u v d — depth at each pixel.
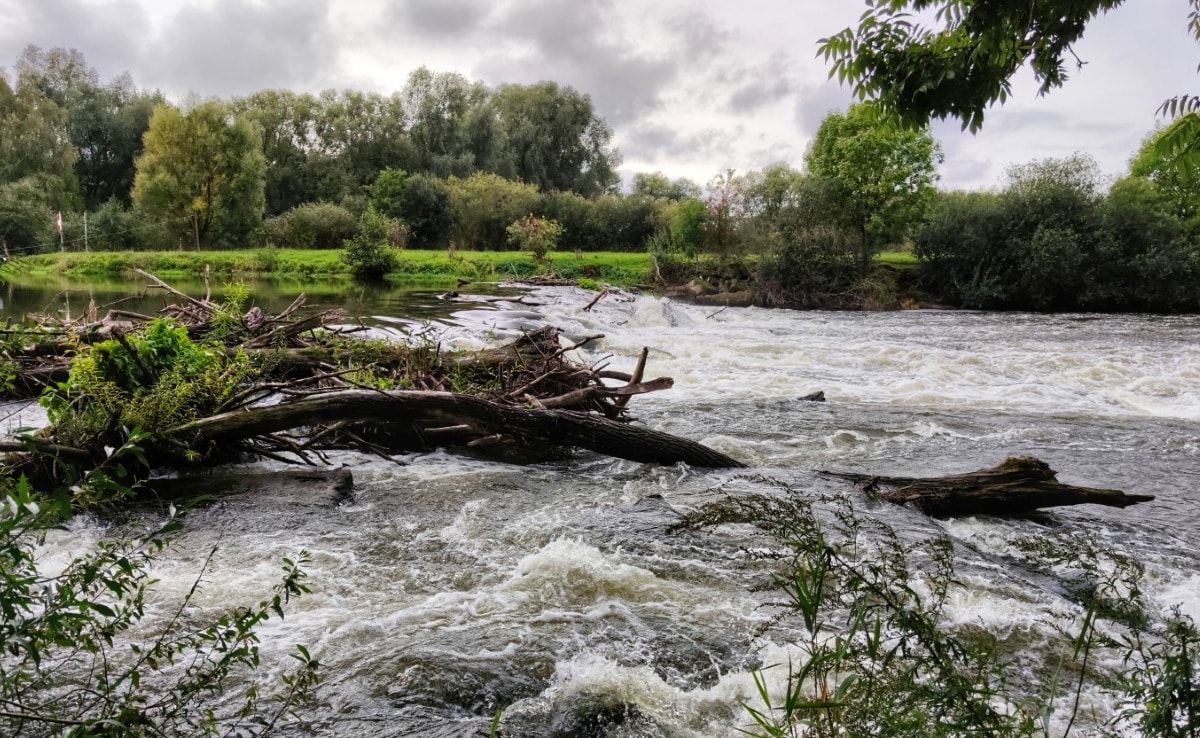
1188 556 6.02
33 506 2.36
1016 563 5.71
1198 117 5.09
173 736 3.16
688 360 17.42
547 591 4.96
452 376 9.66
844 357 17.75
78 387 6.65
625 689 3.84
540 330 10.88
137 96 71.19
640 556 5.51
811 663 2.50
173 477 7.02
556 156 90.38
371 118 75.88
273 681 3.79
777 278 36.88
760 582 5.10
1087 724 3.49
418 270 42.03
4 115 52.19
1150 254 35.88
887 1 5.53
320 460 7.96
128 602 2.86
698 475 7.79
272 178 71.06
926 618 2.80
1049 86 5.48
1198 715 2.29
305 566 5.28
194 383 7.03
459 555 5.59
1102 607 3.60
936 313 34.31
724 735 3.51
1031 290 36.81
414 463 8.05
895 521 6.32
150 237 49.62
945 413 11.95
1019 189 39.09
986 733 2.35
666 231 52.50
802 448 9.53
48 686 3.38
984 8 4.99
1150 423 11.52
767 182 42.84
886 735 2.39
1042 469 6.87
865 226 41.31
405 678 3.86
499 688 3.84
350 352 9.95
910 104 5.83
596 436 7.79
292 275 40.12
